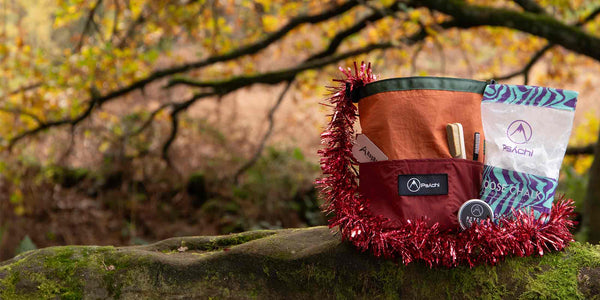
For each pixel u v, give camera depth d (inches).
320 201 267.4
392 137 63.2
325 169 66.1
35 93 258.5
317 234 73.6
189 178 288.8
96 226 264.2
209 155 305.6
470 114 63.7
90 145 297.4
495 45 277.3
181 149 305.9
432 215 61.6
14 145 275.3
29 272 68.9
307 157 301.6
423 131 62.7
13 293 67.5
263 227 265.9
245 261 68.2
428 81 63.6
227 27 262.2
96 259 70.6
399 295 63.8
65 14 232.2
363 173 65.0
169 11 251.9
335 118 66.1
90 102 260.5
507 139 62.8
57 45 319.6
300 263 66.5
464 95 63.8
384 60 265.6
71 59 232.4
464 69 322.7
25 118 265.9
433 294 63.2
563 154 62.9
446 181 61.6
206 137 306.0
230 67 283.6
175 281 68.2
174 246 78.5
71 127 269.1
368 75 67.3
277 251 68.2
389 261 64.1
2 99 259.0
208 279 68.1
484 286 62.2
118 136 298.7
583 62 283.3
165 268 68.9
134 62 243.8
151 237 261.9
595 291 60.1
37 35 305.4
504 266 62.7
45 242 249.8
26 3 297.3
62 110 266.2
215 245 78.5
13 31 286.4
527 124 62.9
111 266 69.6
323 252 66.3
